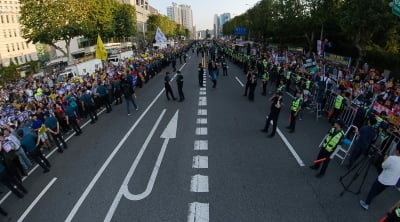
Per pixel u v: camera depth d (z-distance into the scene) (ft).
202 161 27.58
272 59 78.18
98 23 140.36
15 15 186.50
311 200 20.98
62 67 134.31
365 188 22.48
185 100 53.62
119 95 54.80
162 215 20.02
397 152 18.38
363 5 55.11
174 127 38.14
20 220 21.04
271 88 60.49
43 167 27.94
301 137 32.81
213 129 36.52
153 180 24.61
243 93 57.31
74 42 211.61
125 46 253.44
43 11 114.73
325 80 42.88
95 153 31.32
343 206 20.27
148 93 62.13
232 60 114.21
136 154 30.19
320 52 75.97
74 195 23.35
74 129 37.70
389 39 72.74
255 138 32.91
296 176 24.29
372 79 42.09
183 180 24.31
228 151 29.63
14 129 33.91
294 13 111.14
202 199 21.52
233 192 22.24
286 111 43.57
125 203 21.67
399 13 26.66
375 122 28.25
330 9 83.61
